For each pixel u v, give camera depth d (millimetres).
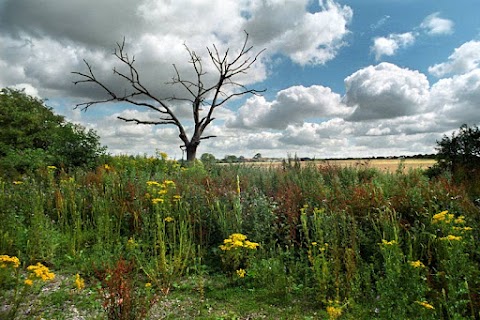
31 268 3703
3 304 4684
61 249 6812
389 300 3891
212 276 5961
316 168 12008
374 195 6988
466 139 11680
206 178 10141
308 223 6688
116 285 3895
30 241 6547
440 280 4508
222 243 6996
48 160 15031
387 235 5805
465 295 4156
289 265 5785
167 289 5234
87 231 7410
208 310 4801
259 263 5832
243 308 4844
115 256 6266
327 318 4367
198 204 7746
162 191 7496
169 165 15414
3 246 6312
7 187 9805
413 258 5250
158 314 4660
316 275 5246
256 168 13875
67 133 16281
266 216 6801
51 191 9234
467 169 10883
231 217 7191
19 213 8086
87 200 8867
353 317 4023
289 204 7438
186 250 6473
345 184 9758
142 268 5648
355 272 4965
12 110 19922
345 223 6168
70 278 5695
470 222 5676
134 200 8242
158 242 6418
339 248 5672
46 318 4406
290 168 12656
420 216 6184
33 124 19719
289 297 5062
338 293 4695
